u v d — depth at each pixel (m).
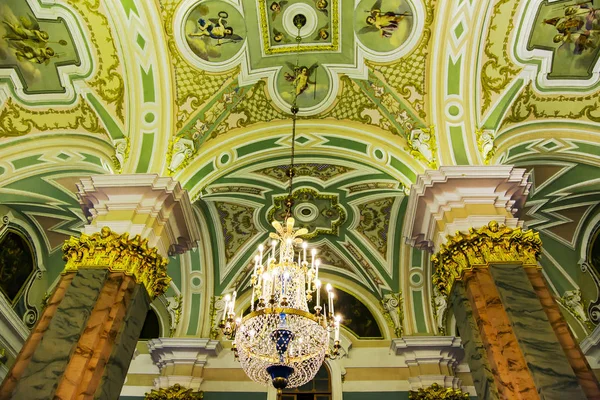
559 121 7.99
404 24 7.66
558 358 4.73
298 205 10.64
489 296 5.41
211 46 7.90
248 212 10.73
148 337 11.30
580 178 8.79
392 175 8.07
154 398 9.82
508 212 6.44
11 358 9.31
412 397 10.04
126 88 7.74
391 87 8.12
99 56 7.52
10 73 7.26
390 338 11.16
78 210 9.56
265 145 8.84
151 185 6.70
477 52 7.47
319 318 5.97
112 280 5.74
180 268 11.13
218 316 11.25
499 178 6.57
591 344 9.92
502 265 5.65
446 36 7.49
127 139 7.72
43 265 10.17
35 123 7.90
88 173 8.72
